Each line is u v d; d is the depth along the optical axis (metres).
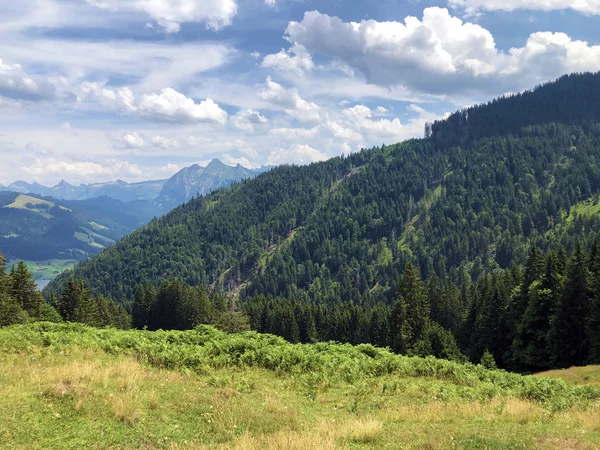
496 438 10.32
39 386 11.03
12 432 7.99
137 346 20.67
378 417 13.06
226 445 8.72
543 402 17.81
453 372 22.30
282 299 128.88
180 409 11.20
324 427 10.62
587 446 10.09
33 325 26.53
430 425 11.98
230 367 19.25
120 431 8.98
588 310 43.44
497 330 56.66
